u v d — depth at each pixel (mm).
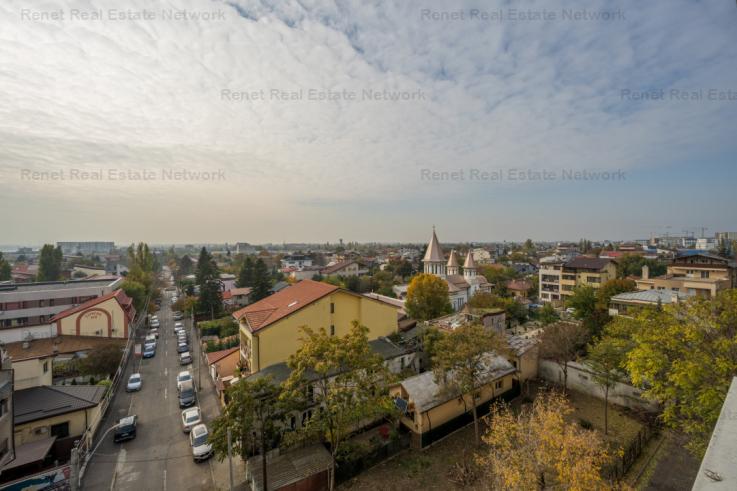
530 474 13703
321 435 21328
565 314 53000
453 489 18719
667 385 16844
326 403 18375
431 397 23594
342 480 19672
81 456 22219
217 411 28984
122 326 46938
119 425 23844
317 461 20141
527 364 31016
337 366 18500
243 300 76500
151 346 45719
